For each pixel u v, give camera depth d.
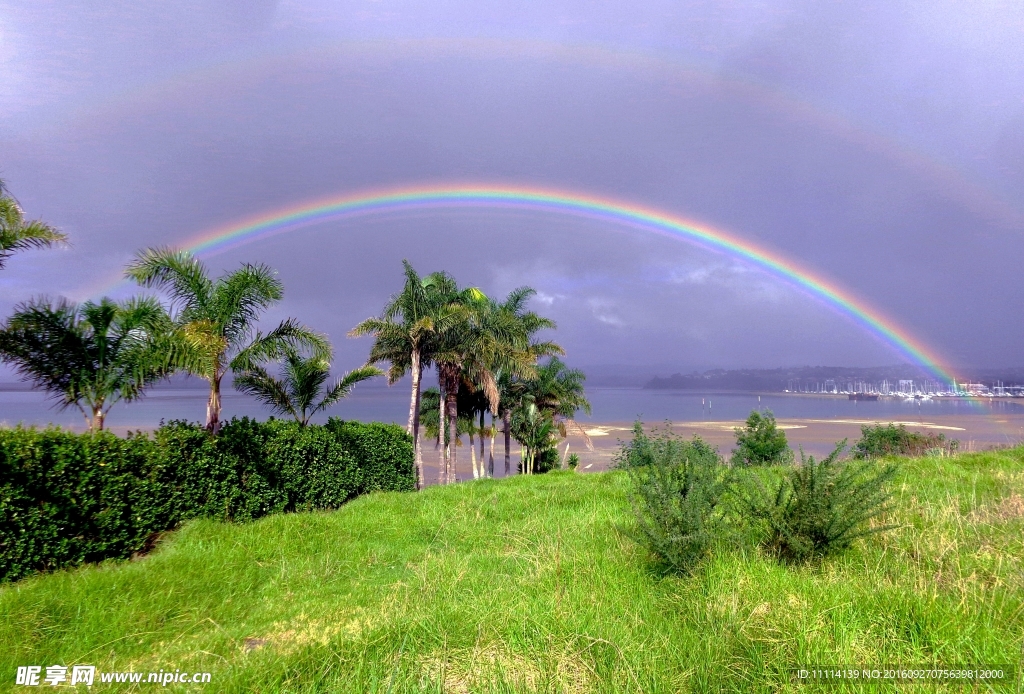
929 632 3.12
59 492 6.59
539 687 2.97
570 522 7.29
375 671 3.18
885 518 5.65
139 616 4.46
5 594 4.69
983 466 9.85
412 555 6.30
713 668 3.09
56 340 8.27
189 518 8.23
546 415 27.84
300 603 4.74
